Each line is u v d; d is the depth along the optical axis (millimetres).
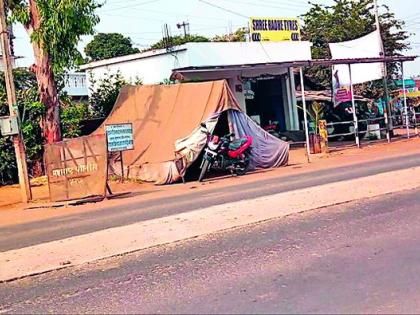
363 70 28969
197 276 6387
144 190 17031
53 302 5957
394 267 6191
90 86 30906
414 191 10547
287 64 24156
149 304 5602
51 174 15766
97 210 13320
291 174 17000
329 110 31859
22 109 21531
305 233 7969
